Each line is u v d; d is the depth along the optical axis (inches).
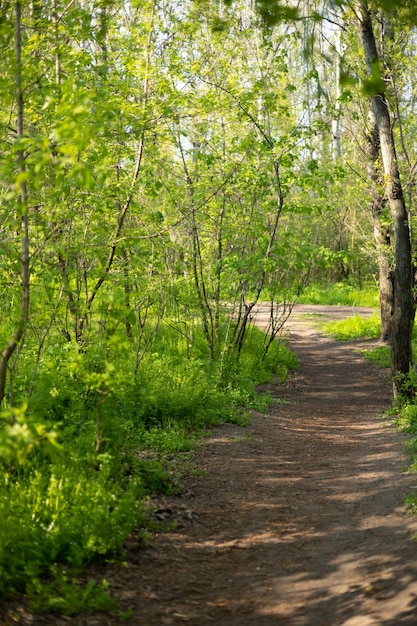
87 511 207.3
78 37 314.5
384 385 614.5
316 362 751.1
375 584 189.0
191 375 451.5
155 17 406.3
